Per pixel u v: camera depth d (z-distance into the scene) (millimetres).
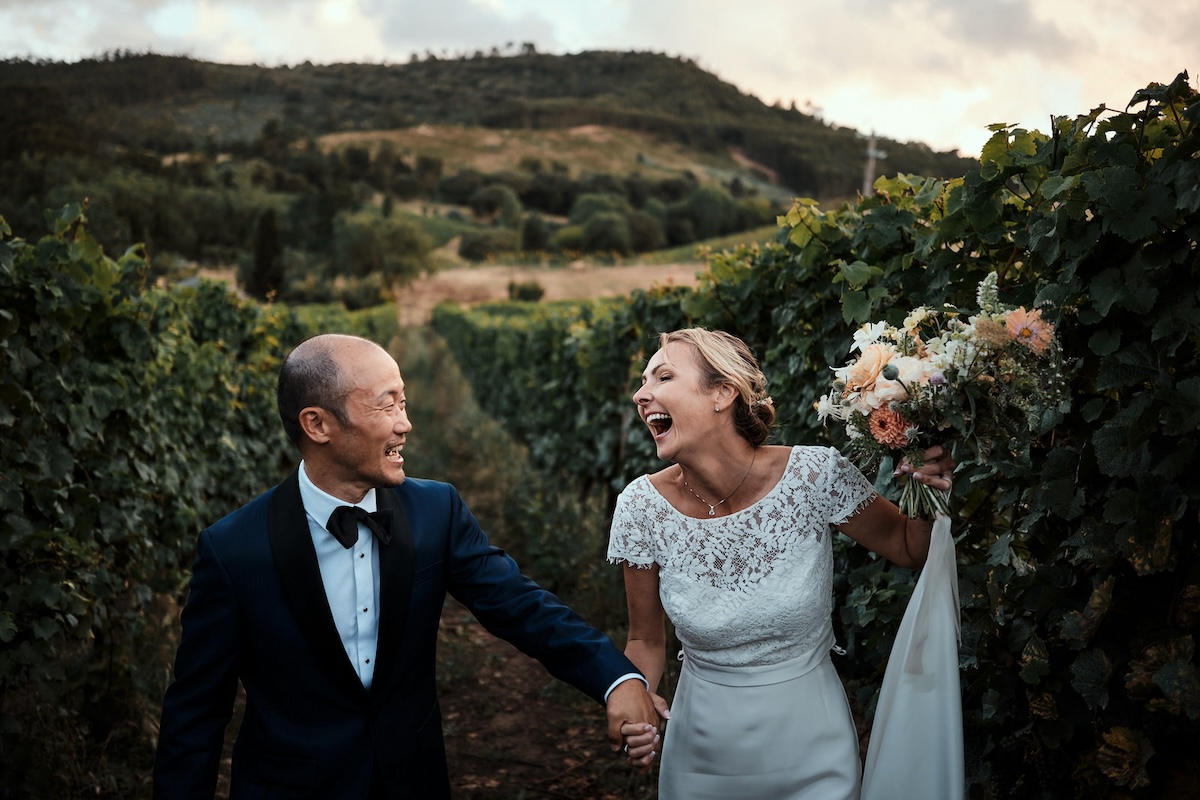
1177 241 1806
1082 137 2096
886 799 1884
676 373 2014
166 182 85312
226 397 7020
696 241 111000
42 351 3947
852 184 173375
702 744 2090
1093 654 1878
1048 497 1980
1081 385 2062
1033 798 2133
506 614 2107
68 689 3760
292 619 1884
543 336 11031
